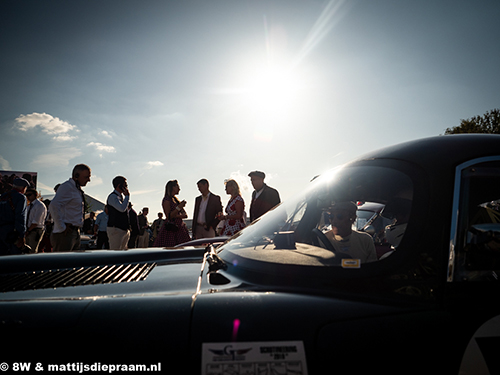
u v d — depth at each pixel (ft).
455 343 3.16
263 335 2.96
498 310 3.49
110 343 2.87
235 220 17.01
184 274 4.63
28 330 2.95
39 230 19.42
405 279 3.66
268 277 4.07
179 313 3.15
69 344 2.85
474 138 4.62
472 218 4.04
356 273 3.81
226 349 2.86
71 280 4.60
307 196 5.68
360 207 5.88
